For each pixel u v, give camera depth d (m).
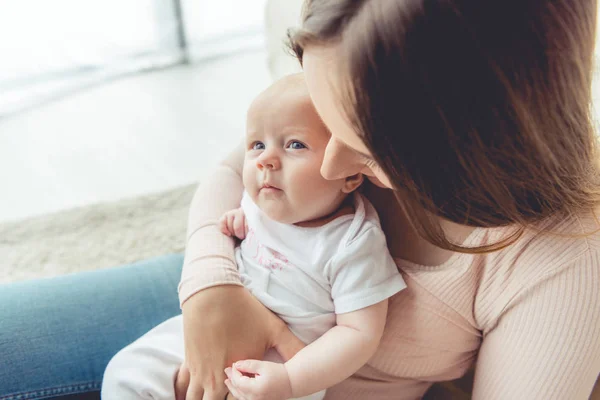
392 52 0.45
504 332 0.65
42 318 0.89
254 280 0.75
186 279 0.75
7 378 0.82
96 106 2.54
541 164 0.49
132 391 0.76
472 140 0.47
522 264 0.62
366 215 0.73
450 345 0.73
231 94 2.62
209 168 2.13
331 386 0.74
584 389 0.62
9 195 2.01
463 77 0.44
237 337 0.71
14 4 2.39
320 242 0.73
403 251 0.73
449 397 0.86
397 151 0.48
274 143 0.70
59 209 1.93
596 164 0.57
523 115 0.46
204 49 2.92
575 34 0.46
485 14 0.43
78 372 0.85
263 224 0.77
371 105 0.47
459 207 0.52
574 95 0.48
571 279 0.58
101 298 0.94
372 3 0.46
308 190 0.69
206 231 0.81
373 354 0.76
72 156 2.20
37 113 2.49
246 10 2.94
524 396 0.64
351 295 0.69
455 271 0.67
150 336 0.80
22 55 2.50
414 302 0.71
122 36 2.72
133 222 1.80
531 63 0.45
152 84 2.72
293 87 0.70
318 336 0.74
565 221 0.59
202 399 0.72
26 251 1.68
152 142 2.28
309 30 0.49
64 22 2.53
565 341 0.60
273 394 0.66
